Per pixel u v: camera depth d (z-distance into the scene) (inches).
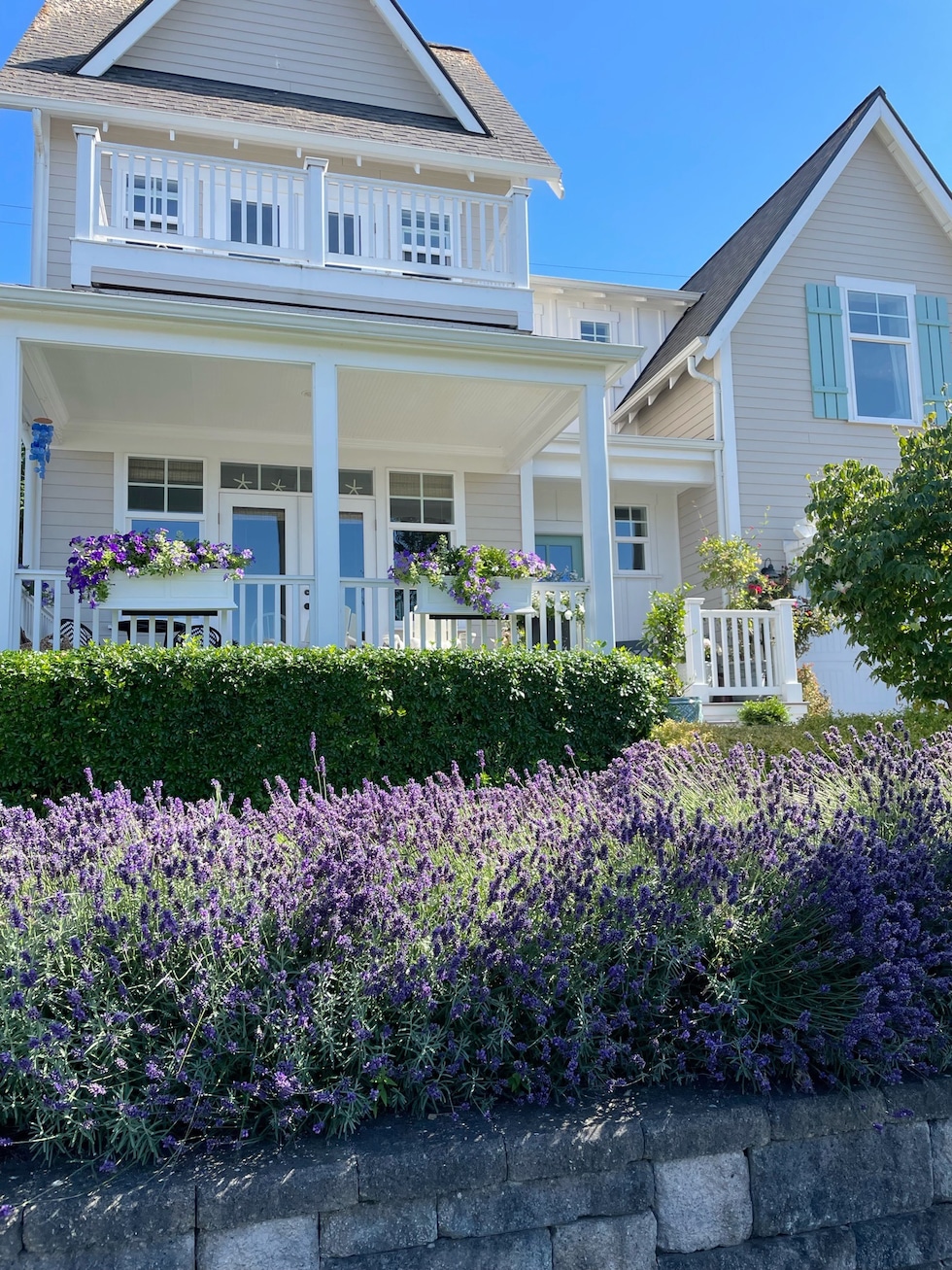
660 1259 92.4
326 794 229.0
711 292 551.8
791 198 527.5
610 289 555.5
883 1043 104.4
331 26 458.0
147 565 282.4
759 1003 107.4
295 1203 84.7
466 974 101.9
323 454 305.0
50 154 390.9
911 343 509.0
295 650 247.3
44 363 314.2
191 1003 92.7
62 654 232.1
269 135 401.4
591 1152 91.6
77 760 225.0
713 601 472.7
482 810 144.1
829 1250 96.7
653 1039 102.1
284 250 352.8
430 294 361.7
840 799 157.9
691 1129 94.4
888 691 447.5
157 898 102.2
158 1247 82.3
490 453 446.6
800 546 453.7
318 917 101.2
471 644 319.0
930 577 237.9
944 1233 100.7
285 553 425.1
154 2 422.0
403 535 444.8
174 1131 91.7
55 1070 87.0
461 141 442.3
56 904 100.7
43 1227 80.5
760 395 479.8
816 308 495.8
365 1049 94.8
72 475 400.5
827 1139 98.9
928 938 111.5
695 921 108.2
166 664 232.2
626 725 271.9
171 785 228.5
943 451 255.1
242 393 355.9
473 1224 88.5
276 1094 90.1
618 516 502.9
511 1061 100.2
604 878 115.5
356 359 311.1
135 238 335.0
